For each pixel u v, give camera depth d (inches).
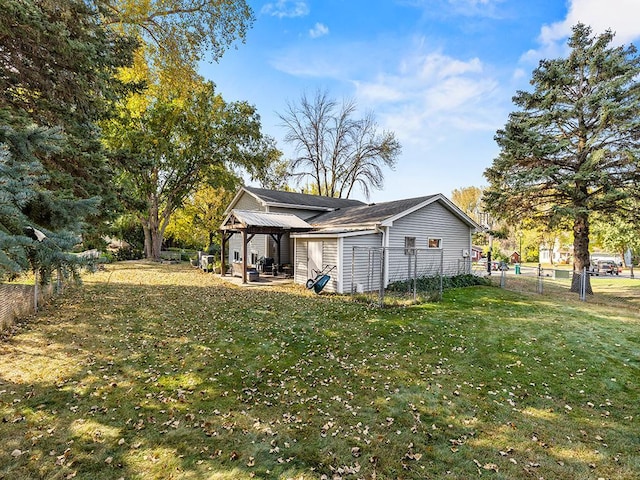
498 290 520.1
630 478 121.0
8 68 240.7
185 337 262.7
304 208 737.0
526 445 139.9
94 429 141.4
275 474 119.4
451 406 170.1
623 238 864.3
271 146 1116.5
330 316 335.0
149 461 123.8
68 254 132.6
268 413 159.6
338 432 145.8
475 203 2121.1
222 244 656.4
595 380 201.8
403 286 502.6
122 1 372.2
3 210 114.6
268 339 262.5
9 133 151.7
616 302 492.1
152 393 174.2
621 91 509.4
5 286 296.7
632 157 474.6
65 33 216.8
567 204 567.5
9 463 119.3
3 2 184.5
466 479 119.5
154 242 1031.6
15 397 162.9
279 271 655.8
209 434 141.4
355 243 488.1
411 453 133.3
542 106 560.4
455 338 273.3
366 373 206.4
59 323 285.3
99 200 181.9
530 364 224.5
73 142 300.8
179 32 404.2
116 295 419.5
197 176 1037.2
